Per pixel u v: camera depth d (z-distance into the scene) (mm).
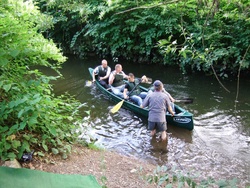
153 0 6500
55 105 4367
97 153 4719
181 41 11125
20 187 2789
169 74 10891
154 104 5883
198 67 10180
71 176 3150
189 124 6090
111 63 13016
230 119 6750
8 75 3893
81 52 14352
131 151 5418
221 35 8242
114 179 3766
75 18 13867
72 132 5035
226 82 9633
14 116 3801
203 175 4586
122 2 11508
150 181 2768
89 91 8758
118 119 6824
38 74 4043
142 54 12570
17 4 4477
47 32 14641
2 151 3391
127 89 7488
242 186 4258
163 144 5684
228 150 5395
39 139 4043
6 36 3553
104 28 12734
